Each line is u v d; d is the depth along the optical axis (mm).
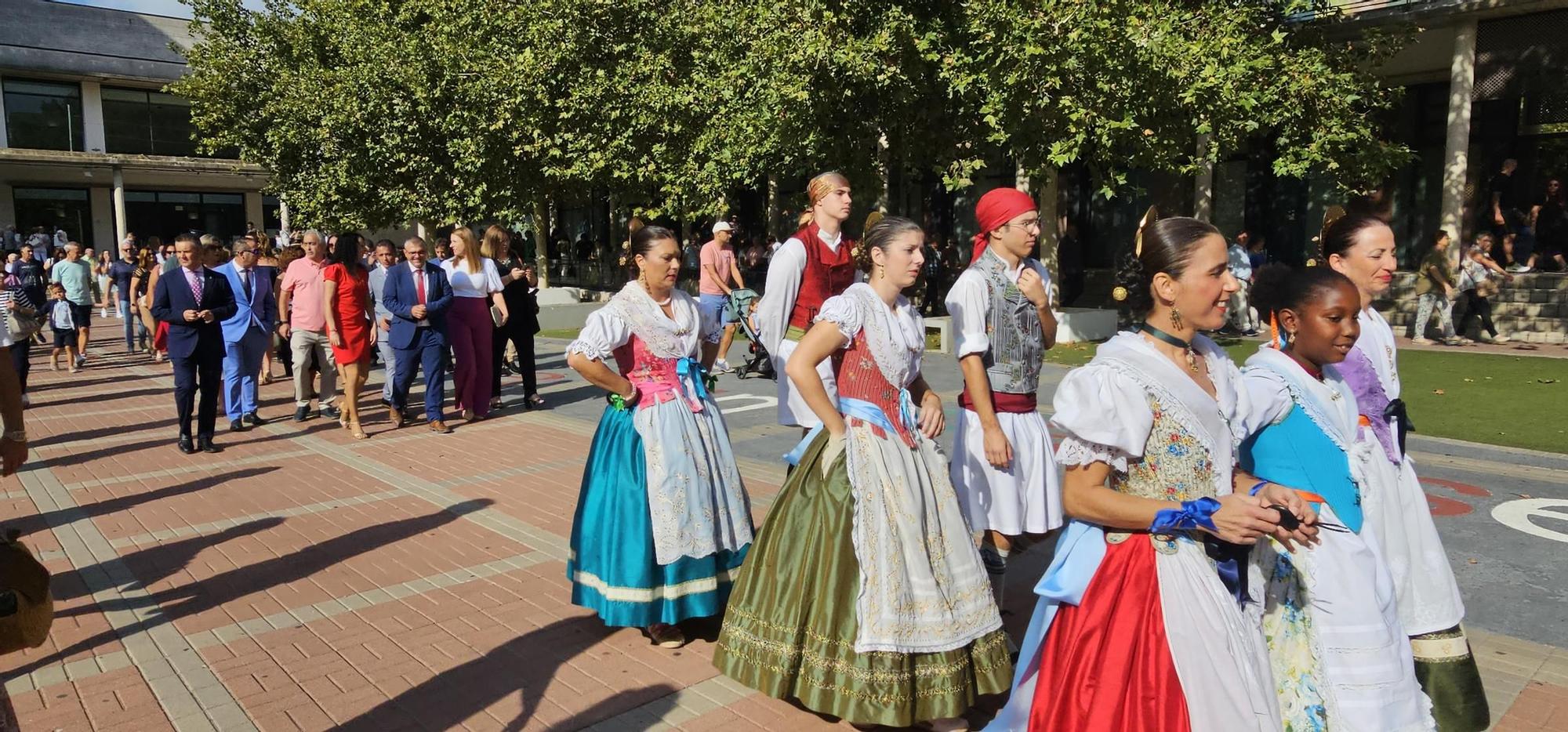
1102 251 22266
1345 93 12773
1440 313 14516
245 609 4648
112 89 31672
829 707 3205
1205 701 2307
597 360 4035
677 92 15758
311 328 9625
